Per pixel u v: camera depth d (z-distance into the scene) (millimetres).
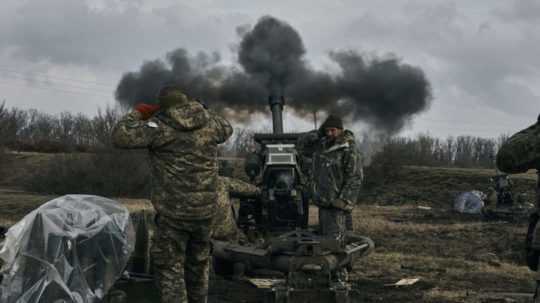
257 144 11531
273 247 6074
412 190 32906
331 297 5449
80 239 4348
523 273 8477
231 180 9039
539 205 4039
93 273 4414
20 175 32219
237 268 7426
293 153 9586
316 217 16984
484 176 34000
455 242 12320
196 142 4289
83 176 26312
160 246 4297
